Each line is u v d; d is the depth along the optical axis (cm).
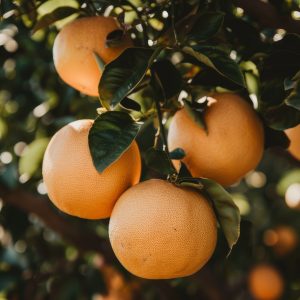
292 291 154
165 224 63
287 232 155
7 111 133
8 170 114
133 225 64
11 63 129
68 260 139
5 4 80
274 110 75
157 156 69
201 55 69
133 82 68
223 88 77
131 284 138
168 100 75
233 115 72
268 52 77
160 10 78
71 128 68
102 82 68
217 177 73
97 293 130
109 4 79
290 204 139
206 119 72
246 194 173
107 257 125
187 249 64
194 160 72
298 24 82
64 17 81
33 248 141
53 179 67
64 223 122
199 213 65
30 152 104
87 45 75
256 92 84
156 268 64
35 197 121
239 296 149
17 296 129
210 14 74
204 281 133
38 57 123
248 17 88
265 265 151
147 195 65
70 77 78
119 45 75
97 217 69
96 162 65
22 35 119
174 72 74
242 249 93
